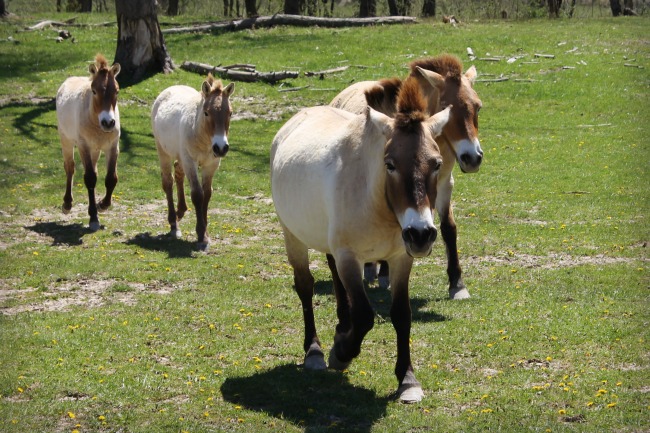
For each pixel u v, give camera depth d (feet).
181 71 81.71
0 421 19.80
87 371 23.21
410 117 18.53
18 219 43.88
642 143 61.11
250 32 102.58
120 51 79.87
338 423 19.83
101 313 28.76
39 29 103.19
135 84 77.30
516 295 30.76
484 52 89.35
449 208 31.71
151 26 79.71
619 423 19.29
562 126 67.51
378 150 19.36
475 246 38.52
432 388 21.89
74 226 42.75
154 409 20.76
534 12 120.57
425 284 33.30
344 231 20.08
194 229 42.93
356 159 20.12
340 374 22.97
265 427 19.56
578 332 26.00
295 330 27.30
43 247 38.19
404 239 17.99
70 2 136.05
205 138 38.70
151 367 23.62
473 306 29.58
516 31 99.76
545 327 26.61
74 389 21.89
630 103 73.05
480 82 79.82
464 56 88.07
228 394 21.72
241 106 72.59
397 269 20.90
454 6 146.51
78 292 31.76
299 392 21.70
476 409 20.36
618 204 45.96
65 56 88.53
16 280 33.01
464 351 24.76
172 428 19.57
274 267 35.78
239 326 27.48
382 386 22.15
